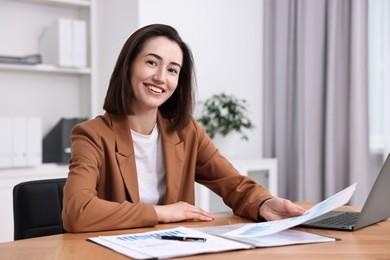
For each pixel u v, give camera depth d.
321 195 3.77
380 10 3.53
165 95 1.62
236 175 1.69
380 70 3.55
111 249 1.05
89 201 1.30
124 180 1.55
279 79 3.97
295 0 3.89
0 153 2.91
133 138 1.66
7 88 3.29
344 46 3.62
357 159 3.52
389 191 1.40
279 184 3.97
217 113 3.54
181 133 1.74
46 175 3.09
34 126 3.02
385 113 3.45
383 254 1.04
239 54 3.96
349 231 1.30
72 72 3.39
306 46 3.75
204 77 3.74
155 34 1.60
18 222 1.49
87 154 1.46
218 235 1.19
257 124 4.05
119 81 1.60
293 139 3.94
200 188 3.31
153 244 1.08
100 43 3.54
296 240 1.15
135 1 3.30
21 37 3.35
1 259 0.98
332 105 3.64
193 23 3.66
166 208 1.42
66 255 1.01
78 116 3.57
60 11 3.49
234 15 3.92
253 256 1.01
